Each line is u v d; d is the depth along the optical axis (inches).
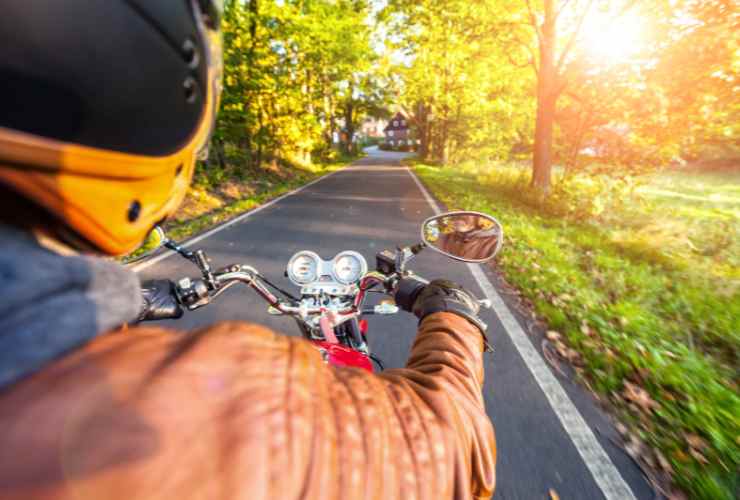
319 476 14.2
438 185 658.8
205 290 46.0
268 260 230.4
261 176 701.3
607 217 354.0
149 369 11.8
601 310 164.9
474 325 29.7
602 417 102.4
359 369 20.6
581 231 333.4
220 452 11.6
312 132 839.7
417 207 436.8
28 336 9.5
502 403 107.2
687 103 304.5
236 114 516.4
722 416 101.5
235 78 503.5
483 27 492.4
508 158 1042.1
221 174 543.8
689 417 101.4
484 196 521.3
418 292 37.1
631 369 121.6
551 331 147.0
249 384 13.8
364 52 1109.1
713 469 86.9
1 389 9.1
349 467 15.4
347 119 1998.0
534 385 114.9
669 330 154.8
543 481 83.2
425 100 1205.7
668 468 86.9
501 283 199.6
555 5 461.4
